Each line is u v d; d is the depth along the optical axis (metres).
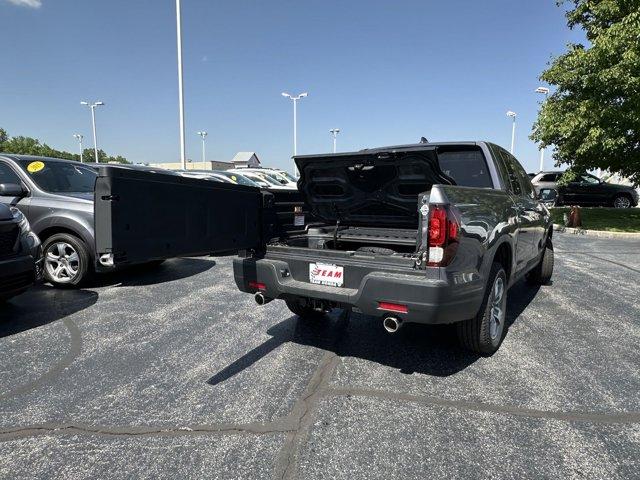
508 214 3.89
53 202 5.94
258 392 3.07
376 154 3.39
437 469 2.25
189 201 3.09
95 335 4.18
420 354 3.74
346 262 3.28
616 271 7.34
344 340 4.06
